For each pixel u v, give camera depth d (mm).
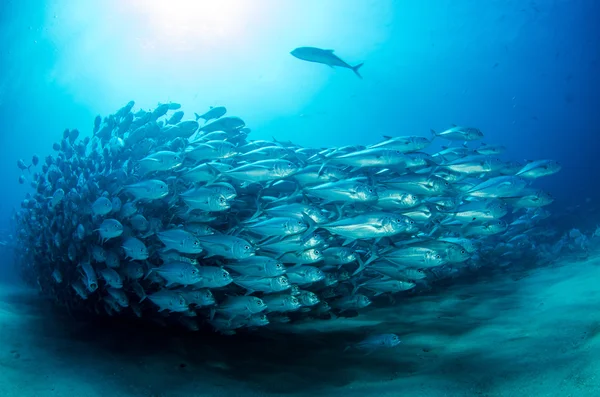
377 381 4535
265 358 5586
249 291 5035
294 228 4707
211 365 5156
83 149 7434
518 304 6758
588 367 3453
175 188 5477
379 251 5219
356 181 4895
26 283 11195
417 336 5980
